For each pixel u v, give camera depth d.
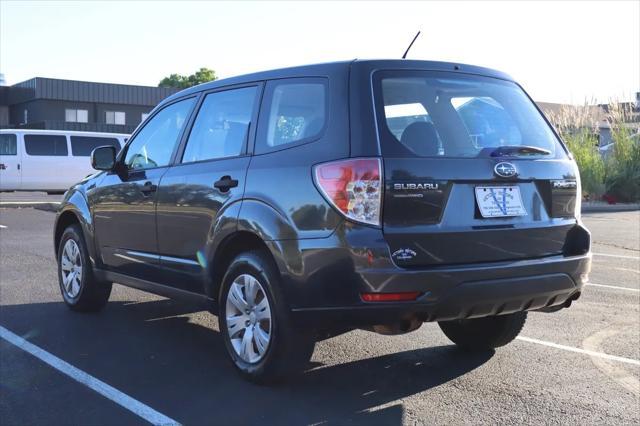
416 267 3.84
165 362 5.01
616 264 10.07
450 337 5.44
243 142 4.71
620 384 4.69
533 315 6.76
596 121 21.48
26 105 53.22
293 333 4.19
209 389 4.45
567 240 4.51
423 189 3.90
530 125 4.64
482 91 4.55
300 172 4.11
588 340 5.81
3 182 20.72
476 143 4.24
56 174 21.52
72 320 6.24
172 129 5.55
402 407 4.19
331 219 3.89
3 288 7.66
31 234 12.74
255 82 4.82
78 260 6.50
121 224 5.77
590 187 20.41
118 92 53.91
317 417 4.01
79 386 4.49
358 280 3.79
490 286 3.98
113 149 5.99
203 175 4.88
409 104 4.16
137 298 7.26
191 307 6.84
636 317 6.68
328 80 4.25
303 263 3.99
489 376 4.81
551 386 4.62
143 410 4.09
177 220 5.07
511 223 4.20
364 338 5.77
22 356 5.12
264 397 4.31
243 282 4.49
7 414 4.02
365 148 3.88
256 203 4.33
